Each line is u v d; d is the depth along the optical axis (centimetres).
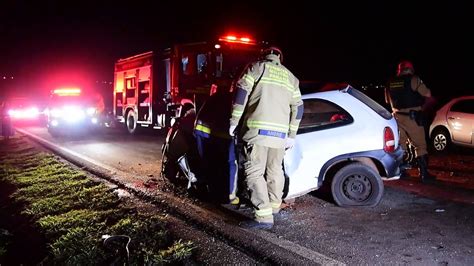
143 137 1636
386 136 616
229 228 527
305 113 623
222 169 629
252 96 508
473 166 949
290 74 524
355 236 505
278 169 540
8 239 595
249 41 1244
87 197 704
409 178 802
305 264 427
